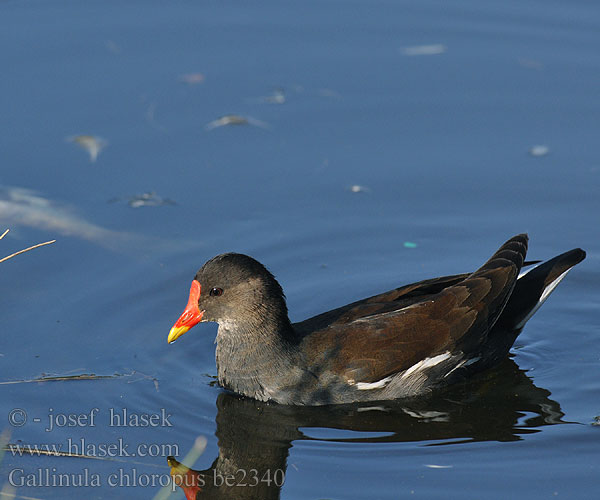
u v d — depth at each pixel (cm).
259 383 1150
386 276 1395
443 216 1494
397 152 1609
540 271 1245
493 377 1216
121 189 1519
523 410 1135
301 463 1028
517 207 1501
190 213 1485
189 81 1741
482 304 1172
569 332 1298
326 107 1703
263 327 1143
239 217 1485
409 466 1016
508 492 961
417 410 1141
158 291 1338
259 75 1766
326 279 1394
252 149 1614
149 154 1588
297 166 1582
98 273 1363
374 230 1473
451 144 1620
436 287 1229
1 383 1148
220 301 1146
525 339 1291
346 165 1584
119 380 1172
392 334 1138
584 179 1539
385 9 1930
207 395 1166
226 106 1695
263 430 1096
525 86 1728
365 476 1000
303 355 1143
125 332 1266
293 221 1487
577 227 1457
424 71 1772
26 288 1323
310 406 1144
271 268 1409
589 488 963
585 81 1730
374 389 1141
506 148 1605
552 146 1603
